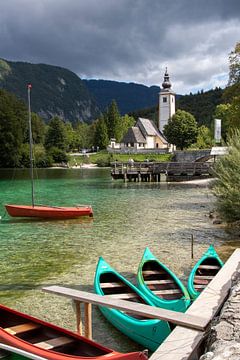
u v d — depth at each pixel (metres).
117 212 25.14
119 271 12.37
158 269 10.90
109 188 43.00
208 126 137.62
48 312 9.28
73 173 77.06
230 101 44.66
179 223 20.91
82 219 22.52
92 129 158.38
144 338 7.38
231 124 42.31
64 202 30.50
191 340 6.07
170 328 6.98
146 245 15.84
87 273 12.19
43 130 124.75
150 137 119.81
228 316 5.96
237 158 17.89
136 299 8.79
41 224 21.14
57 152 112.56
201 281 10.09
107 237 17.53
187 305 8.05
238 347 4.90
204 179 52.44
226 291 8.02
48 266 13.02
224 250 14.91
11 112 97.44
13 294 10.49
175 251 14.85
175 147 106.50
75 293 7.32
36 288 10.93
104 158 107.62
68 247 15.65
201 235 17.77
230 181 17.61
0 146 94.31
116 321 8.15
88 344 5.94
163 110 125.88
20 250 15.23
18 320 6.83
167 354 5.71
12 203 29.94
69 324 8.63
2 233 18.77
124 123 156.25
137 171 52.31
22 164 100.81
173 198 32.66
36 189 42.12
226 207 17.47
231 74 43.97
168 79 126.19
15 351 5.81
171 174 51.56
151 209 26.38
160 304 8.41
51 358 5.54
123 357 5.40
